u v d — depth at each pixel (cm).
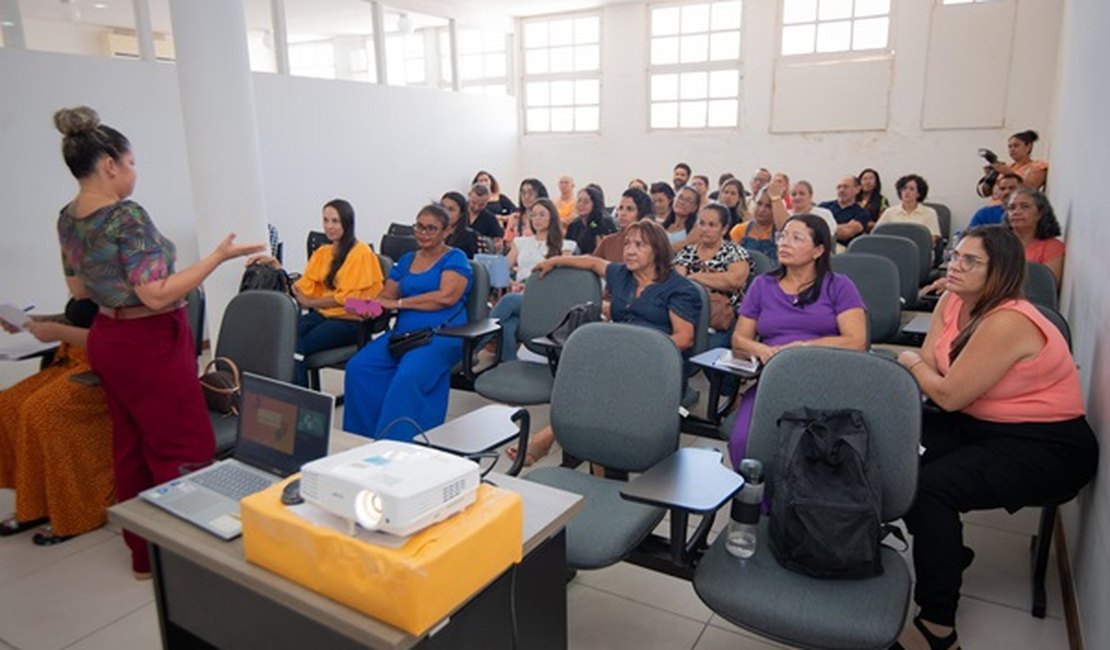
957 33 633
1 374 422
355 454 119
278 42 593
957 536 176
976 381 184
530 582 133
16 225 435
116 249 191
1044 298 279
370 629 101
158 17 605
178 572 140
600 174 840
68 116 188
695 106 777
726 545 164
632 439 196
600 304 302
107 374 204
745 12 724
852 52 682
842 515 148
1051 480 182
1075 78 372
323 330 350
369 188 673
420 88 721
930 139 662
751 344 253
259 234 356
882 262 319
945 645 172
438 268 327
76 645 196
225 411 245
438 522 109
